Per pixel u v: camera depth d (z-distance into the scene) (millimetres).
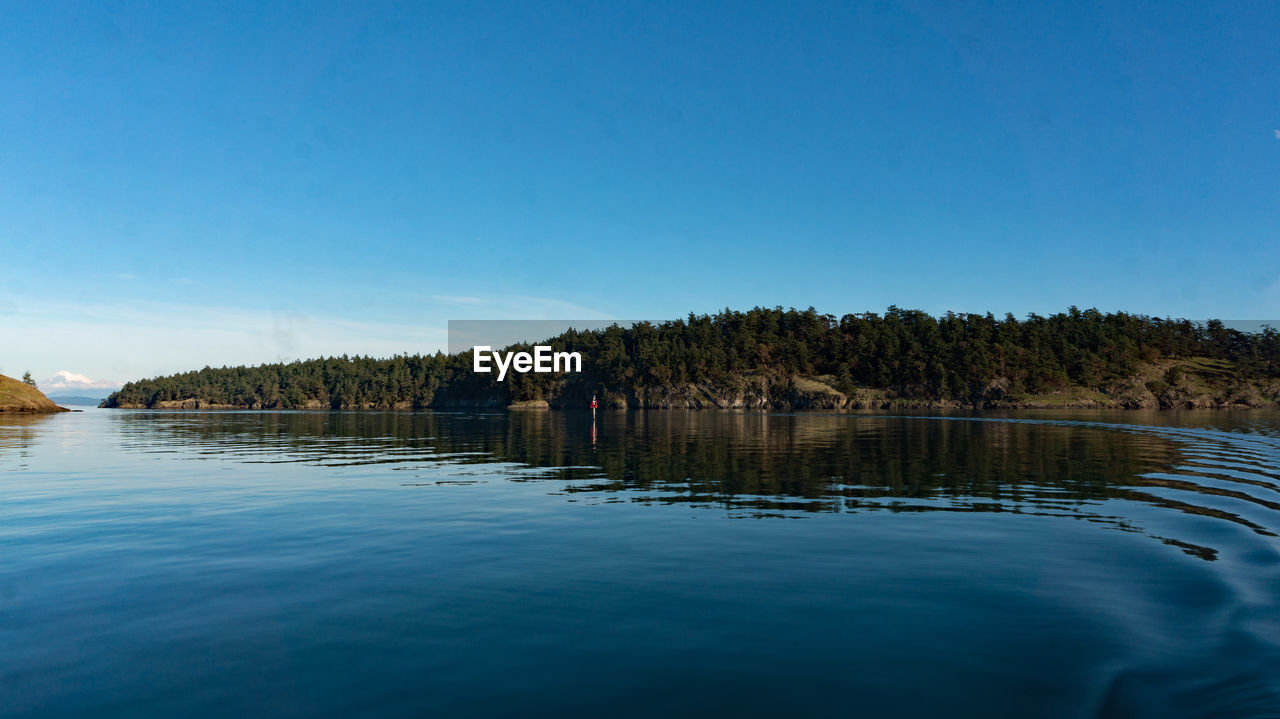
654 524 12242
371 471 21547
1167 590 8070
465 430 52875
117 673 5820
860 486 17359
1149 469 21250
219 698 5352
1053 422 61719
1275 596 7812
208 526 12203
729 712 5086
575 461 24828
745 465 23016
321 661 6074
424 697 5367
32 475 20531
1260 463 23188
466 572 9023
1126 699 5293
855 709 5129
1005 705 5195
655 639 6582
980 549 10195
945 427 52406
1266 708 5094
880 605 7574
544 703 5262
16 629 6879
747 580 8578
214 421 76688
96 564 9461
